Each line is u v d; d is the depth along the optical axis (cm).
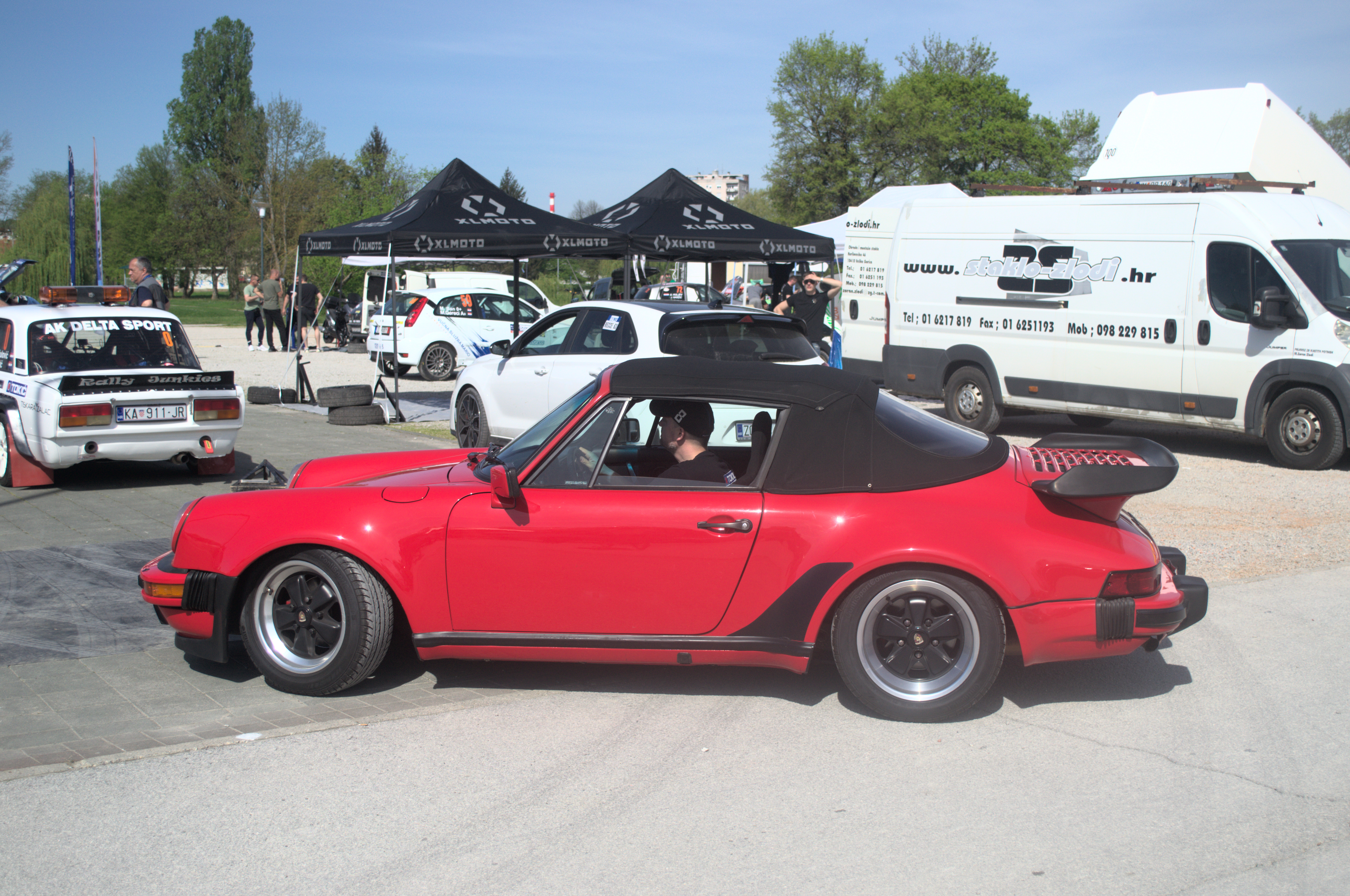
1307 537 730
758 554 401
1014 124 6400
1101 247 1122
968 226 1240
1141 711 421
